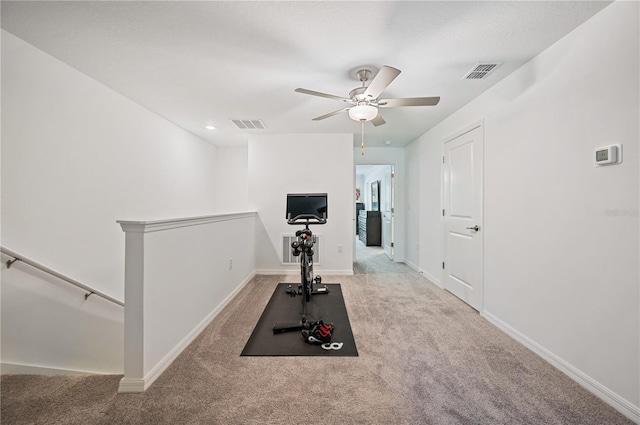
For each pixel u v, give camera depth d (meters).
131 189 2.72
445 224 3.31
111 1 1.41
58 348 2.05
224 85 2.39
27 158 1.80
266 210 4.09
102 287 2.35
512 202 2.13
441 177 3.41
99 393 1.48
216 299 2.59
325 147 4.06
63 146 2.02
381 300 2.97
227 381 1.59
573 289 1.61
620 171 1.36
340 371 1.68
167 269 1.77
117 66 2.06
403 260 5.11
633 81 1.30
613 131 1.39
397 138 4.33
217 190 4.83
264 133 4.02
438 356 1.85
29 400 1.43
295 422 1.29
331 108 2.95
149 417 1.32
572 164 1.62
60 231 2.00
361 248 6.84
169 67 2.08
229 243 2.96
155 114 3.10
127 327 1.52
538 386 1.54
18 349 1.87
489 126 2.42
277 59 1.96
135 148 2.77
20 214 1.77
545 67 1.82
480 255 2.56
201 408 1.38
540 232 1.85
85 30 1.65
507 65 2.03
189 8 1.46
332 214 4.07
